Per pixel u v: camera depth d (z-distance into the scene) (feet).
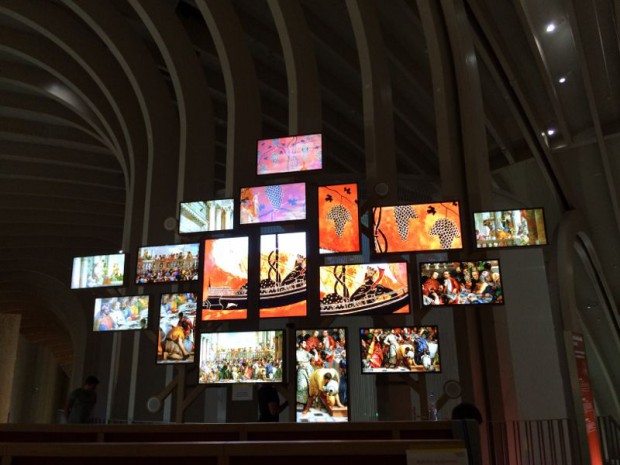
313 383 29.86
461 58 38.58
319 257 32.73
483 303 30.86
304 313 30.78
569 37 47.42
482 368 33.50
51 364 100.94
